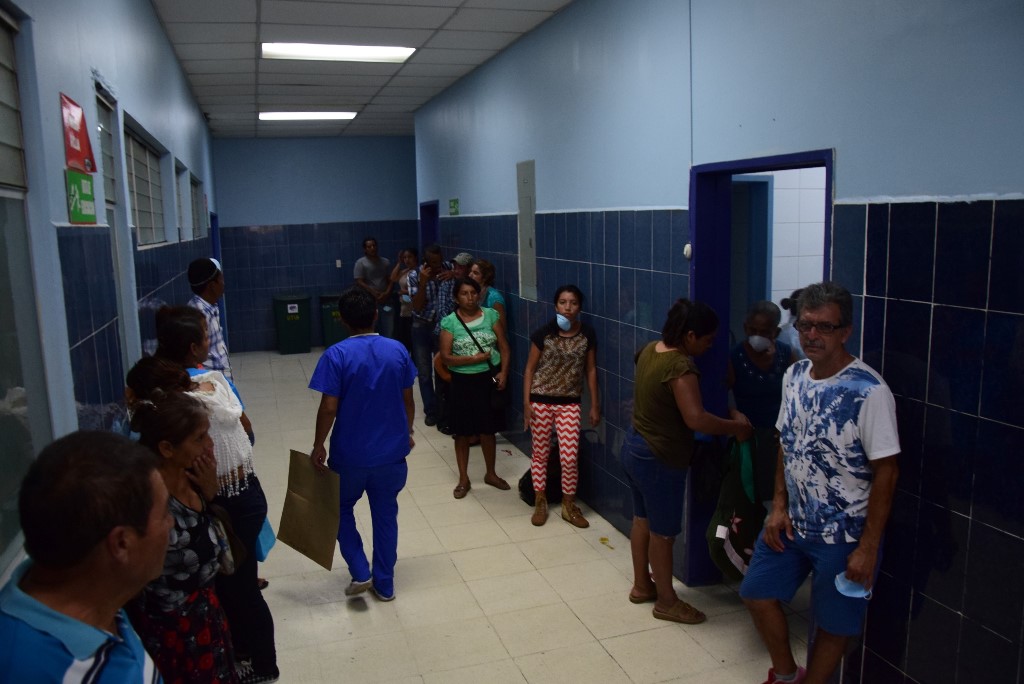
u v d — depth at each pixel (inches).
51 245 78.7
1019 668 77.3
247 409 297.9
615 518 171.0
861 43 93.3
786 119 107.7
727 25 120.2
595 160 170.7
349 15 186.4
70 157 88.5
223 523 81.4
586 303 178.1
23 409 73.7
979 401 80.0
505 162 231.8
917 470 87.9
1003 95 75.4
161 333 103.7
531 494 185.6
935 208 84.0
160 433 72.9
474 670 116.5
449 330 191.9
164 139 189.3
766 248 182.1
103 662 40.4
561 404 172.6
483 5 179.3
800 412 91.3
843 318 86.5
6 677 37.8
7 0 68.6
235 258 442.9
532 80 205.3
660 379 119.7
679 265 138.9
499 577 148.3
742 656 119.0
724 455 133.0
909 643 90.7
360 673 116.3
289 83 273.4
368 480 133.8
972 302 80.2
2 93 70.9
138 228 155.3
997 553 79.0
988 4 76.3
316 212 451.8
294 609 136.9
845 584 88.3
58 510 39.0
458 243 293.9
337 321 446.0
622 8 154.1
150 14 168.2
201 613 77.5
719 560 123.6
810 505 90.7
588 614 133.1
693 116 131.3
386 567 137.9
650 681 112.8
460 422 193.5
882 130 90.8
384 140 456.8
